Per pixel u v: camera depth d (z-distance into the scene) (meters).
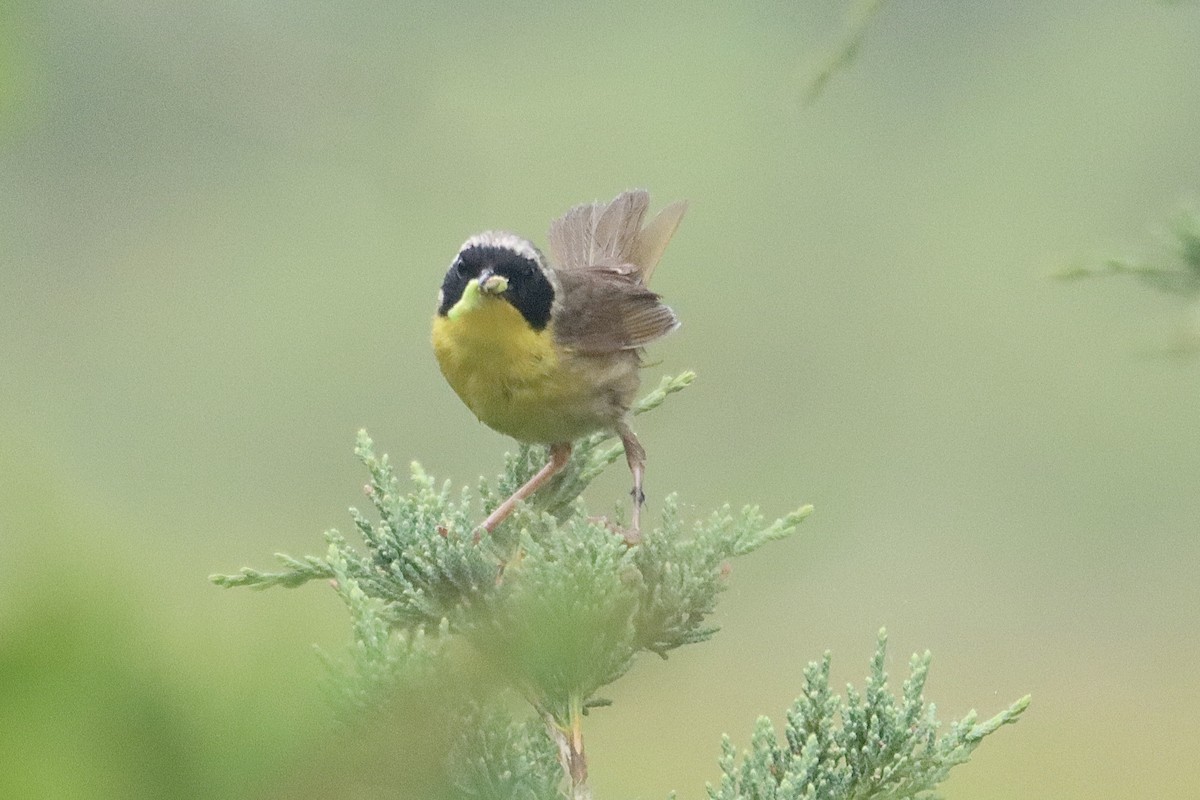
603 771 12.41
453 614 4.47
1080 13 20.19
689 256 19.19
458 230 16.58
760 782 3.99
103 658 1.16
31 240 13.19
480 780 3.69
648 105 19.06
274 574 4.54
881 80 20.09
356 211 14.77
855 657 16.69
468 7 17.48
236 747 1.18
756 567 16.34
